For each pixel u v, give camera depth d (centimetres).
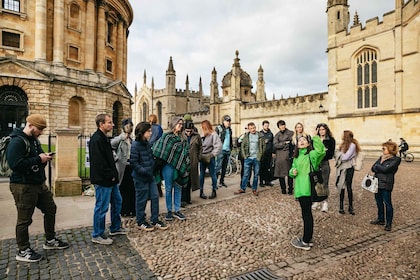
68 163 887
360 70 2697
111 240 505
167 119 5853
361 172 1492
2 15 2291
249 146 896
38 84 2323
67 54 2616
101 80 2862
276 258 463
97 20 2927
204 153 827
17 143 415
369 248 509
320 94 2953
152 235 551
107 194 505
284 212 718
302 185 499
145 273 402
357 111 2703
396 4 2411
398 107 2394
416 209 777
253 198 860
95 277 388
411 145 2317
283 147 903
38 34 2403
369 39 2594
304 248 497
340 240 548
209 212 712
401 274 412
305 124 3080
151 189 589
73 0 2666
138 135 570
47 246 470
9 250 471
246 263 442
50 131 2372
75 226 590
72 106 2638
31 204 435
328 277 403
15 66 2227
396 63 2414
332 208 777
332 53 2870
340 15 2842
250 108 3675
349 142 719
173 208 751
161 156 616
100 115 503
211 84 4275
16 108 2289
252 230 588
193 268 421
